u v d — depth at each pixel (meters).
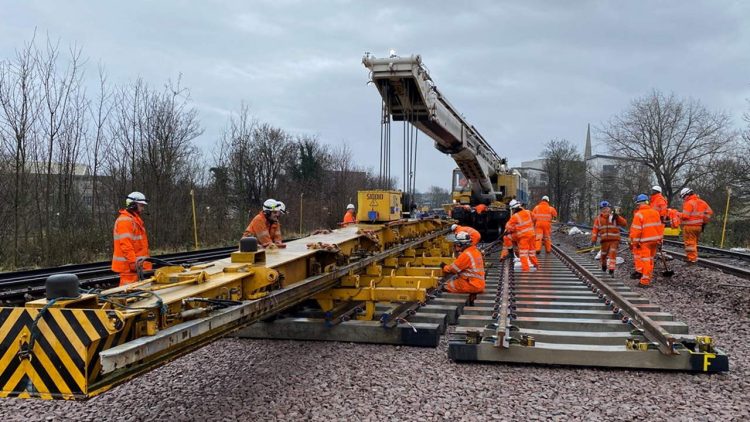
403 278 7.84
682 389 4.99
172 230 21.45
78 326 2.96
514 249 15.77
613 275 12.61
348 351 6.30
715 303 9.23
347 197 41.50
